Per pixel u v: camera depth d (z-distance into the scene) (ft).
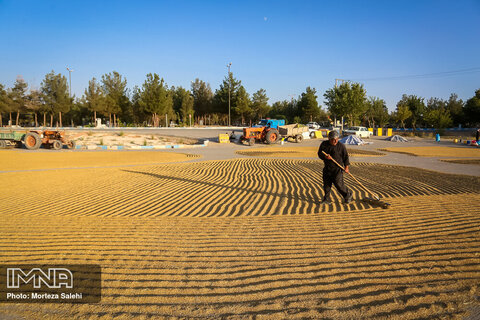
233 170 38.83
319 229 15.89
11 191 26.99
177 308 8.85
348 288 9.81
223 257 12.53
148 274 11.09
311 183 29.32
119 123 170.91
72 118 202.28
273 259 12.23
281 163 46.29
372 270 11.05
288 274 10.89
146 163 47.44
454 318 8.16
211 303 9.09
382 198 22.97
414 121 166.09
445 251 12.60
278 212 19.47
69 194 25.64
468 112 173.37
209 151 69.56
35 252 13.23
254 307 8.83
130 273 11.19
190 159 52.90
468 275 10.50
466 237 14.17
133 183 30.37
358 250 12.95
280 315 8.41
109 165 45.11
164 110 161.68
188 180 31.71
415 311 8.46
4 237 15.19
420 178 33.06
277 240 14.39
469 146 91.71
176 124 193.47
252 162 47.80
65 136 75.51
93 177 34.27
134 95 177.17
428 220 17.02
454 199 22.44
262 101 217.36
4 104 164.35
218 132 122.62
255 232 15.62
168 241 14.48
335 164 20.94
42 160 51.55
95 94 160.56
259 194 24.75
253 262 11.98
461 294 9.32
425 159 55.52
